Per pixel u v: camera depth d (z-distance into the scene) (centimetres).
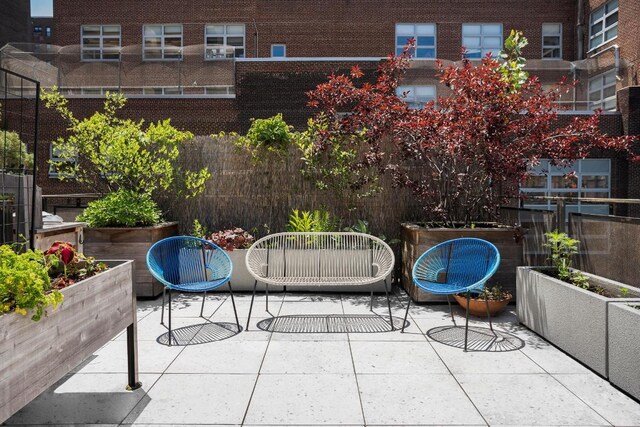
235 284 625
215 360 374
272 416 283
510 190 606
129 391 318
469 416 282
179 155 678
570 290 375
